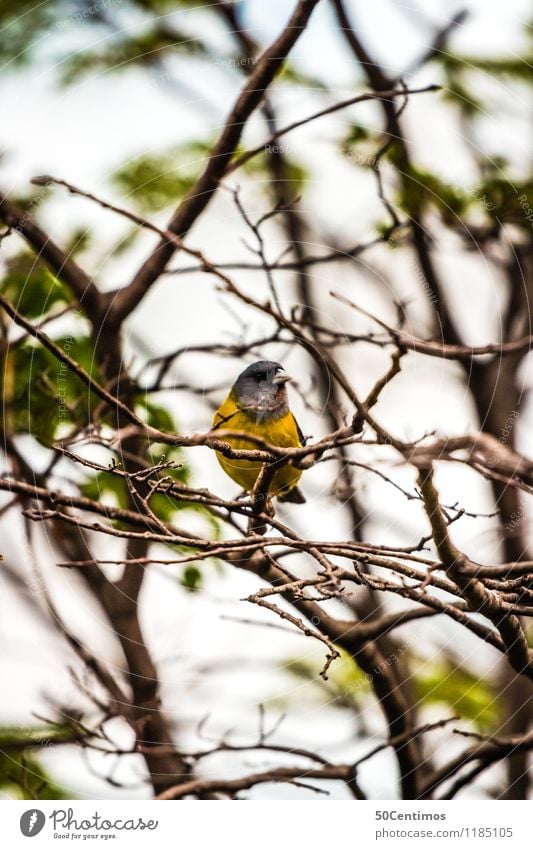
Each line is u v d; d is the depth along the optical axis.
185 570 11.16
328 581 7.26
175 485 7.37
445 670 13.72
